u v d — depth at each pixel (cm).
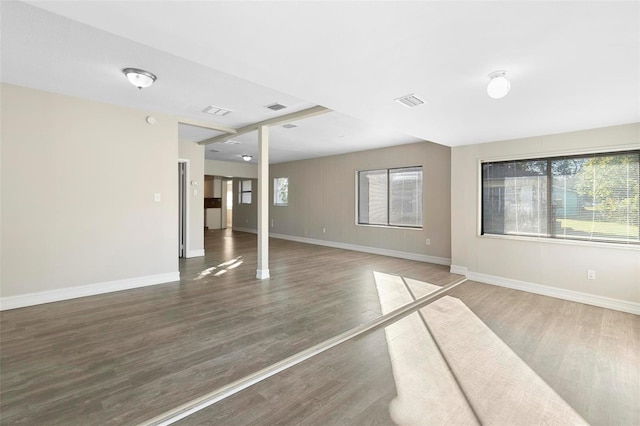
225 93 352
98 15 158
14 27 217
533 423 174
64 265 371
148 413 176
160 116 445
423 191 625
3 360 232
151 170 439
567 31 173
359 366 233
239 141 623
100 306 351
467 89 263
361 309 350
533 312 348
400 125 383
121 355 242
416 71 229
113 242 407
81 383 204
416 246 639
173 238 465
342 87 262
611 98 279
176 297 387
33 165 348
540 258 422
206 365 229
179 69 288
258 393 198
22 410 178
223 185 1318
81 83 326
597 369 231
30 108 345
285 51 199
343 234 788
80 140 379
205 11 155
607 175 376
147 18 161
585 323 318
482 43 188
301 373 223
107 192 401
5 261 334
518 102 293
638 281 348
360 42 187
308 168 880
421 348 262
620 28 169
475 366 234
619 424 174
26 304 346
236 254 691
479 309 357
